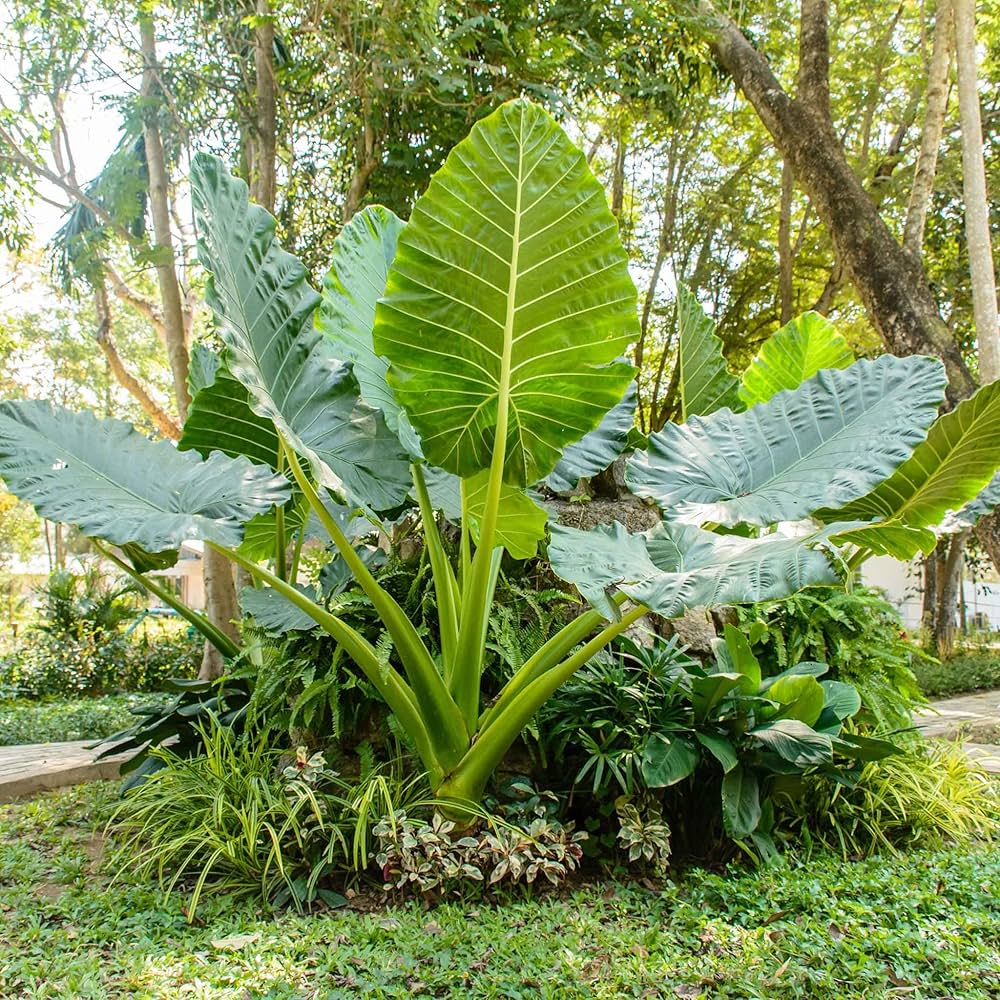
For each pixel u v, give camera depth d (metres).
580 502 4.63
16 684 9.45
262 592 3.80
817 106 7.38
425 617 3.74
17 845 3.49
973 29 6.58
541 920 2.67
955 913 2.56
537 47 7.53
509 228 2.60
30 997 2.08
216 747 3.49
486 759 3.04
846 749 3.28
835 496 2.55
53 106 8.61
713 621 4.50
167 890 2.94
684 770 3.07
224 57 8.65
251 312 3.13
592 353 2.82
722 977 2.17
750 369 4.58
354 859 2.95
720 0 8.88
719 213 13.09
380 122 7.74
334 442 3.19
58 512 2.54
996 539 6.17
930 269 11.65
